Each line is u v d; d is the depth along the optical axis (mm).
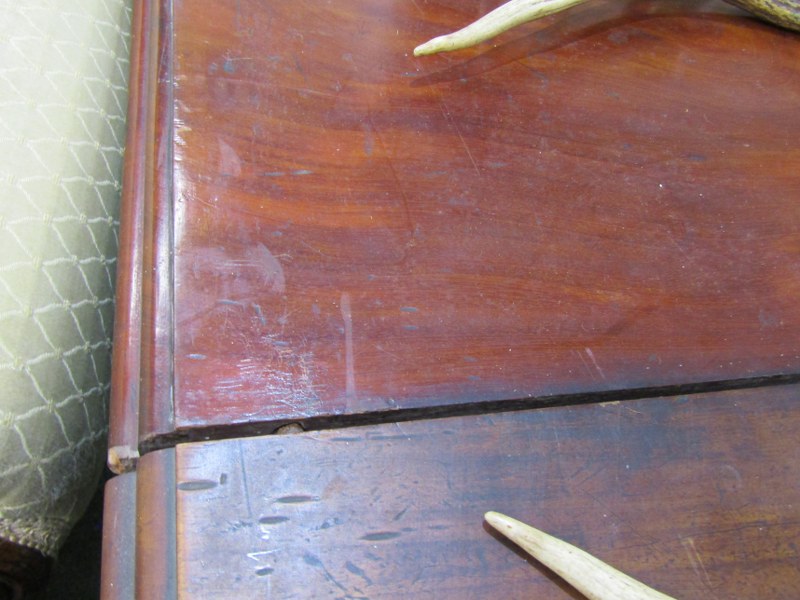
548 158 527
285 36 547
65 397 497
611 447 415
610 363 442
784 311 485
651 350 452
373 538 366
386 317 431
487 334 438
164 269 422
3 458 442
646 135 560
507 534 369
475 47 585
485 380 421
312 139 496
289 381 400
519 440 408
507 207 493
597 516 391
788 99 618
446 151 513
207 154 470
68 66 603
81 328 526
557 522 386
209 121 485
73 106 585
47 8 620
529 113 550
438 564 364
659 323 463
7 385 454
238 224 446
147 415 386
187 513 358
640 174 534
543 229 488
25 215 509
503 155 520
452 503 382
